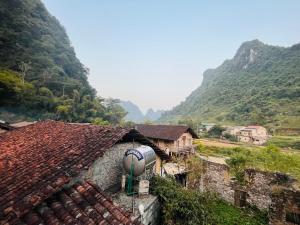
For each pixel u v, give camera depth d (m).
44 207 4.91
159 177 12.02
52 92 60.66
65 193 5.65
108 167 9.63
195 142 43.88
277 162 22.33
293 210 12.06
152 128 36.84
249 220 15.11
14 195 4.80
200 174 19.95
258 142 56.22
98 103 74.38
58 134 9.72
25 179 5.55
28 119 46.66
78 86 71.31
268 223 14.43
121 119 79.31
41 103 51.41
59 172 5.71
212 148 40.00
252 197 16.44
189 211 10.25
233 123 91.00
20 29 71.38
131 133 10.25
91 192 5.94
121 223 5.06
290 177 14.62
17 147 8.76
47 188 5.01
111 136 8.24
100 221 4.95
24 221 4.39
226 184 18.17
